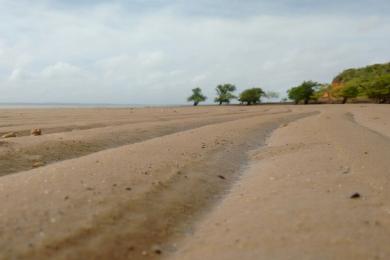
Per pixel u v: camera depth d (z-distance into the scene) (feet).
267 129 107.34
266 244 26.21
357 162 49.80
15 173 48.57
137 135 85.15
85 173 41.57
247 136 86.58
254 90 463.83
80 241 25.79
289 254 24.53
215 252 25.64
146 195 35.60
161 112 208.03
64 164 47.37
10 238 25.31
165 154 55.83
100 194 34.42
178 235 29.09
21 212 29.53
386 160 51.03
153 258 25.20
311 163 51.11
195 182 42.57
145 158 51.80
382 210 31.73
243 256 24.72
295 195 36.76
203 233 29.25
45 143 65.41
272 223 29.78
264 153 64.80
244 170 53.47
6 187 36.11
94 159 50.24
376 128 105.09
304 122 121.39
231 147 69.26
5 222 27.58
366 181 40.57
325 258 23.72
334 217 30.17
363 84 422.41
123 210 31.45
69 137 74.02
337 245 25.38
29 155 58.13
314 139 74.33
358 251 24.41
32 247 24.39
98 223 28.48
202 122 127.95
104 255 24.70
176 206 34.55
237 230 29.01
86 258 24.09
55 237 25.81
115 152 56.44
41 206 30.89
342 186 39.11
